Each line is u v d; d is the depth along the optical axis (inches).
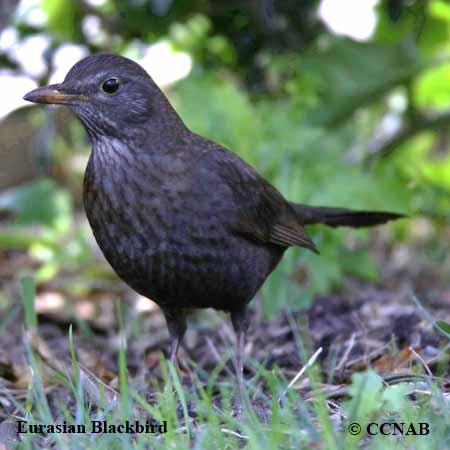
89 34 608.1
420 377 330.3
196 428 309.9
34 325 400.5
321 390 337.4
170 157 364.8
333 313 468.4
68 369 387.5
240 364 381.7
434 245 613.9
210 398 337.7
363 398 296.2
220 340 455.2
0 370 395.2
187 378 406.9
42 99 365.1
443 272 576.7
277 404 304.8
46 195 634.8
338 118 592.4
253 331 458.6
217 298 381.1
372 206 530.6
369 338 420.5
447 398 313.4
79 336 475.2
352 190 530.6
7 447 316.2
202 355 442.0
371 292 528.7
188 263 365.7
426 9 602.2
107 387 351.9
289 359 411.5
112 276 580.7
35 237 608.1
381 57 580.4
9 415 344.5
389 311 449.1
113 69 366.0
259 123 546.6
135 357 442.9
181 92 553.9
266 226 395.2
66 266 606.2
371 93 587.5
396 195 540.7
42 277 588.1
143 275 368.5
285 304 480.4
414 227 655.1
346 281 556.1
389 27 617.3
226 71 633.0
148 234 360.5
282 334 442.3
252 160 538.3
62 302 544.4
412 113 634.2
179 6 593.6
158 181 360.2
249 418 297.3
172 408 311.0
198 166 367.6
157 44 616.4
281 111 553.6
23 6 595.5
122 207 359.6
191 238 363.3
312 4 599.2
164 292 374.6
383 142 660.1
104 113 364.2
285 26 606.5
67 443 296.5
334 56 583.8
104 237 366.9
